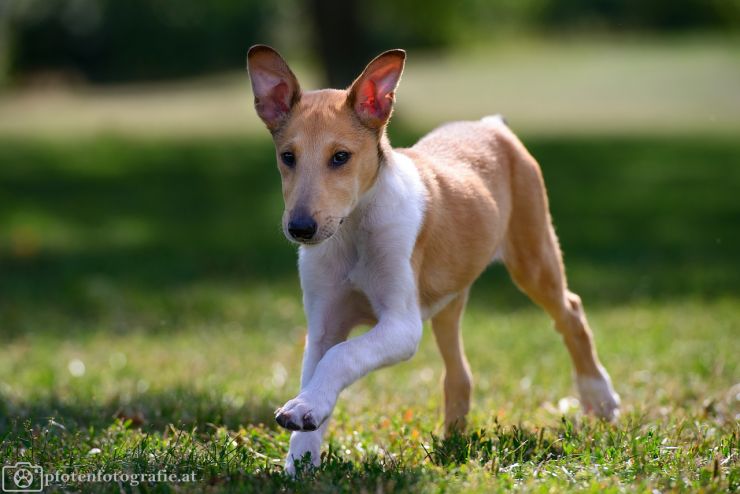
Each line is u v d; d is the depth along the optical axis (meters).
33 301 13.52
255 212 20.30
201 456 6.20
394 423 7.14
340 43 29.75
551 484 5.55
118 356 10.52
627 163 25.14
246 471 5.93
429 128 27.64
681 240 16.86
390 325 6.10
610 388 7.77
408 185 6.45
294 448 6.10
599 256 15.79
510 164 7.59
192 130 35.19
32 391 8.76
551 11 74.06
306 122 6.17
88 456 6.26
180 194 22.44
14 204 21.39
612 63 54.84
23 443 6.57
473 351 10.30
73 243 17.59
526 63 57.94
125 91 53.06
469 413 7.62
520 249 7.61
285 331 11.83
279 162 6.27
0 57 55.16
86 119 40.75
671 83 45.44
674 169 24.27
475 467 5.82
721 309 11.91
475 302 13.53
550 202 20.55
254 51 6.39
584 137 29.95
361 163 6.15
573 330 7.77
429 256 6.65
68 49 55.56
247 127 35.66
